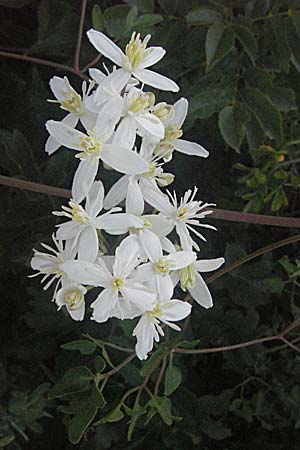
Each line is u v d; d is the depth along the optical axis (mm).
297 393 309
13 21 312
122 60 211
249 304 291
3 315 315
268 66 269
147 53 212
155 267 203
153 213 217
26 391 293
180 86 278
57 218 272
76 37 281
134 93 205
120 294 204
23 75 310
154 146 212
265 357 313
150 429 304
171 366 248
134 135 204
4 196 282
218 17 253
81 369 235
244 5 261
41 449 323
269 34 259
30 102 292
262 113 252
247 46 253
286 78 278
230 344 308
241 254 282
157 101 269
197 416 298
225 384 328
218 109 257
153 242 203
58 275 206
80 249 200
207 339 305
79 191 202
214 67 262
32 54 301
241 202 304
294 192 308
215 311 302
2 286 309
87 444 310
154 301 200
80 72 249
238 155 302
